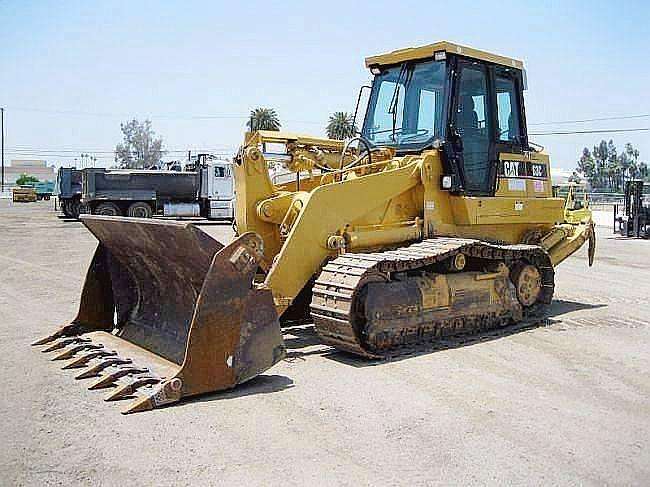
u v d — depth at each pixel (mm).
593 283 14352
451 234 9039
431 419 5535
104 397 5984
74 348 7344
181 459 4719
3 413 5609
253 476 4461
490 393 6230
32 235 26828
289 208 8406
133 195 34875
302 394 6137
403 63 9508
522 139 9945
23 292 12461
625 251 22422
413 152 9117
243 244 6086
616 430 5340
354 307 7348
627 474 4531
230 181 36281
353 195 8148
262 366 6270
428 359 7402
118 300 8023
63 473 4492
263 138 9203
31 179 101125
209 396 6043
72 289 12859
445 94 8883
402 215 8703
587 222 11664
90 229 7855
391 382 6535
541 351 7863
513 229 10094
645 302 11727
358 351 7227
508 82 9828
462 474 4508
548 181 10406
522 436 5188
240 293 6090
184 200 36125
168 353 6871
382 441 5062
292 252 7676
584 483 4391
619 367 7219
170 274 7047
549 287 9688
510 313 8984
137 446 4930
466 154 9047
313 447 4938
